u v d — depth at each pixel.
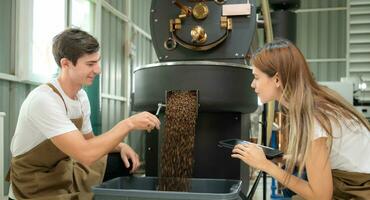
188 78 1.76
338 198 1.40
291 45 1.36
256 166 1.33
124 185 1.60
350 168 1.33
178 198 1.19
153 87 1.82
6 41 2.41
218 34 2.00
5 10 2.40
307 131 1.23
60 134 1.27
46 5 2.77
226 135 1.89
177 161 1.72
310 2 6.41
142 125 1.34
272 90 1.36
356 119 1.34
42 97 1.31
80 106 1.50
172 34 2.06
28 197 1.40
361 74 6.19
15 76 2.44
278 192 3.15
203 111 1.82
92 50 1.33
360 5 6.18
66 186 1.48
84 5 3.45
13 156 1.43
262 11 2.47
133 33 4.71
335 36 6.34
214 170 1.88
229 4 2.00
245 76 1.83
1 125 1.74
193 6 2.04
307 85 1.31
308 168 1.25
